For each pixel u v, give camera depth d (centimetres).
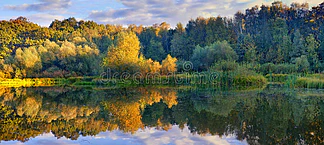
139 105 1955
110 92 2986
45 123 1430
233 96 2256
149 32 8250
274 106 1727
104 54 5538
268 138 1032
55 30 8281
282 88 2762
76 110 1825
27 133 1220
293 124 1247
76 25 9288
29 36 7600
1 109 1942
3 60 5531
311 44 4816
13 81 5119
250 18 7038
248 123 1288
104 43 7281
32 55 5509
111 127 1291
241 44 5666
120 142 1027
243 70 3294
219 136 1076
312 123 1259
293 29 5984
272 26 5891
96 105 2025
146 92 2845
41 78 5328
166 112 1641
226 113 1542
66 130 1262
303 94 2267
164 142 1012
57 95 2828
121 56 4434
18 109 1933
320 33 5388
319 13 5753
